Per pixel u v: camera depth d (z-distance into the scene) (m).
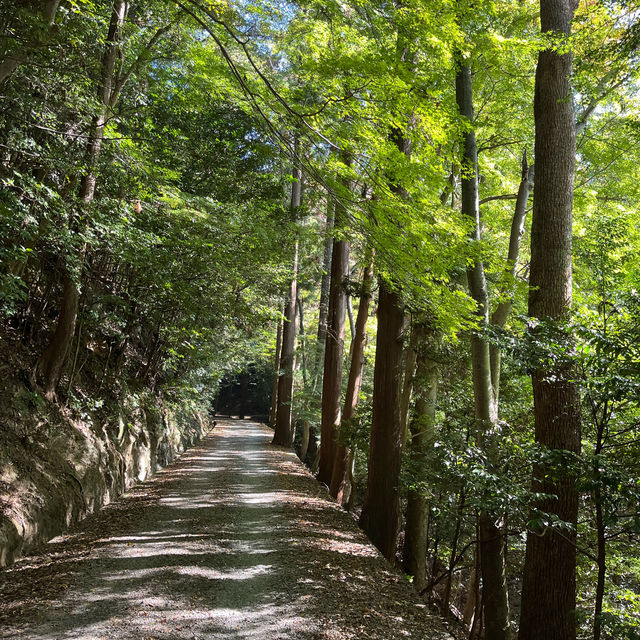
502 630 6.39
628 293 4.64
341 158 5.41
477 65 8.20
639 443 4.93
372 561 7.04
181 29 8.68
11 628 4.09
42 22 4.28
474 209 7.21
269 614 4.80
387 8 6.86
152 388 14.60
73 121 6.95
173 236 9.05
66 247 6.21
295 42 8.91
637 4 5.77
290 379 21.25
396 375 9.04
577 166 9.95
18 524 5.90
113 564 5.82
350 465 12.62
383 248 4.79
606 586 7.65
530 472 6.21
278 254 10.56
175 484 11.45
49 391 8.16
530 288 5.96
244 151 11.12
